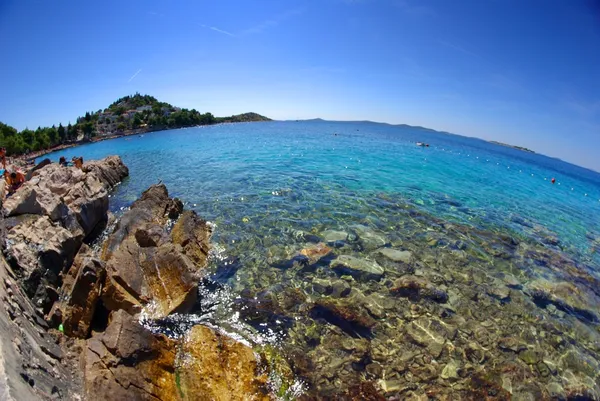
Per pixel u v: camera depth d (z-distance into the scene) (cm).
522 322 1092
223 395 711
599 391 861
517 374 879
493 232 1805
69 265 1099
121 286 992
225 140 6103
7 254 885
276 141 5838
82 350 788
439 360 895
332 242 1484
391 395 778
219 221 1680
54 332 806
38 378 557
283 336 928
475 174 3641
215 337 845
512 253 1580
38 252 975
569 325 1109
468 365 890
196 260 1269
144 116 12125
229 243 1445
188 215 1477
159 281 1051
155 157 4091
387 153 4609
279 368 816
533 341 1011
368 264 1321
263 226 1625
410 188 2544
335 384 793
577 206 2895
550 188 3619
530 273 1417
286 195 2138
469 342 972
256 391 738
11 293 745
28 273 886
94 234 1536
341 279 1212
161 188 1795
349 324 992
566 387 859
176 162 3594
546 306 1198
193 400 697
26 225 1058
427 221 1842
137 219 1477
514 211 2314
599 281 1427
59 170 1723
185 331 911
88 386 646
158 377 714
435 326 1018
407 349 921
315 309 1045
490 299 1191
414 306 1101
